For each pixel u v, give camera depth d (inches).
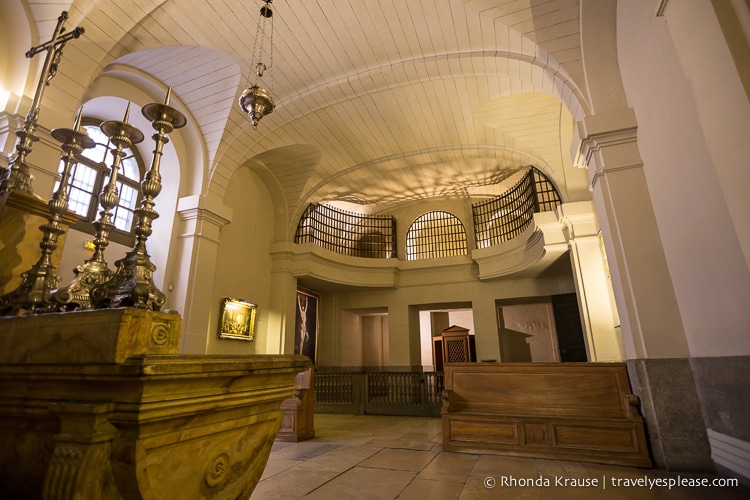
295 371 80.8
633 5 171.3
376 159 399.5
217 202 318.3
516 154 365.1
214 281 325.7
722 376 139.3
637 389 169.6
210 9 222.4
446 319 634.8
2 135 185.6
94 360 49.8
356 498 123.3
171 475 54.0
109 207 88.5
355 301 486.3
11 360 57.7
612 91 199.6
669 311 166.9
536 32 212.8
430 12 228.1
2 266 86.7
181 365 50.9
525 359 462.0
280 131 330.0
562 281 402.6
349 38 247.4
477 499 122.0
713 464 148.2
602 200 191.8
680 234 157.8
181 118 81.7
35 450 55.7
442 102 312.7
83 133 91.4
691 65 121.9
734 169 107.0
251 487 71.9
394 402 371.9
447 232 491.8
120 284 67.9
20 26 197.3
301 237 430.9
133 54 250.5
